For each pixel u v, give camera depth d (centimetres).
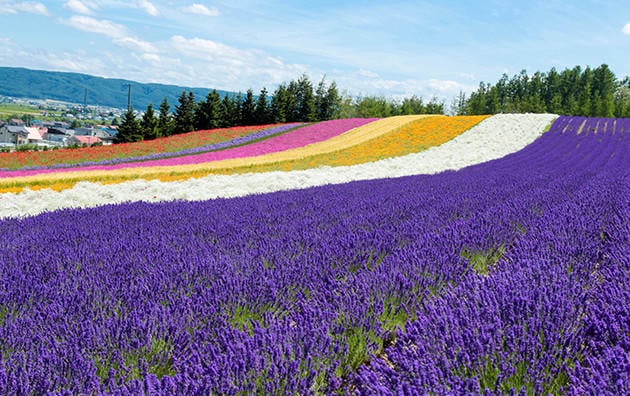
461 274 402
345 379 261
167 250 502
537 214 711
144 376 236
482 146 3541
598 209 739
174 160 3456
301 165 2686
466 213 738
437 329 265
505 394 218
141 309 316
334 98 8769
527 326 274
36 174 2067
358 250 476
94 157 4212
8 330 276
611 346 251
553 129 4194
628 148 3234
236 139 5153
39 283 393
